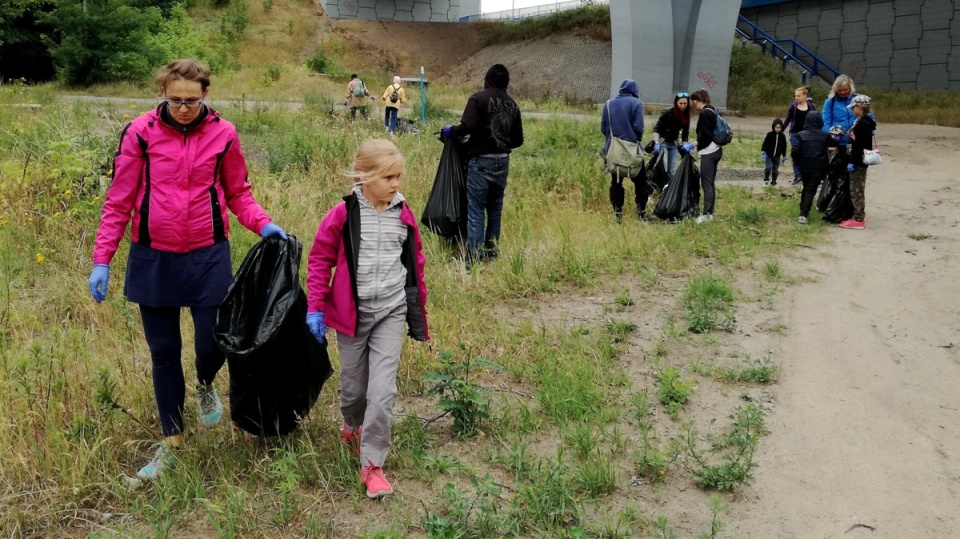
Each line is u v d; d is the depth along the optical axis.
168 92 3.57
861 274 7.60
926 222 10.14
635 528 3.44
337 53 45.47
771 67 37.19
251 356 3.57
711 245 8.37
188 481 3.64
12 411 4.18
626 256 7.90
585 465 3.83
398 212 3.68
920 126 25.25
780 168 15.80
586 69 39.94
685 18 30.20
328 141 11.45
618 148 9.25
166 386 3.84
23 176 7.94
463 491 3.52
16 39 31.52
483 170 7.39
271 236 3.79
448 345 5.41
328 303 3.69
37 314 5.91
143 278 3.71
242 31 43.16
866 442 4.30
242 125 15.04
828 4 38.19
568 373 4.85
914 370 5.31
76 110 13.82
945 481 3.93
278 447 3.98
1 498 3.56
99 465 3.80
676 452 3.98
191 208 3.67
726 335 5.84
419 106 21.27
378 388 3.57
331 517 3.48
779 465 4.04
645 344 5.61
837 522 3.57
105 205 3.65
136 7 31.88
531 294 6.77
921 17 34.59
